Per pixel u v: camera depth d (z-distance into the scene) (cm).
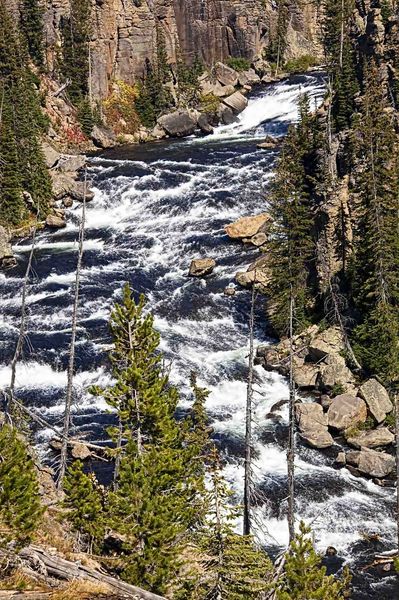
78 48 10906
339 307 5303
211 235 7106
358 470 3900
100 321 5562
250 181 8050
